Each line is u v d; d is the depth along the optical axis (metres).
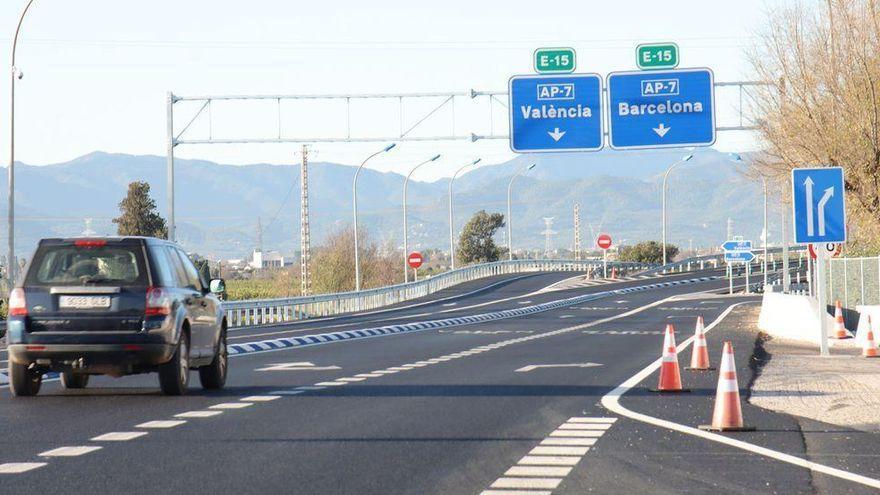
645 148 66.62
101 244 27.97
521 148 67.31
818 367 36.84
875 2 65.50
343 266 159.00
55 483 16.17
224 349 31.64
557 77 67.12
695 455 18.88
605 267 175.62
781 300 59.69
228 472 17.17
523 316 87.31
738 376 33.94
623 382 32.44
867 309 59.22
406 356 44.72
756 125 68.38
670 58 66.31
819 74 66.19
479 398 28.09
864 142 64.25
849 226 68.00
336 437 21.05
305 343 55.41
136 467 17.59
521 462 18.16
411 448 19.70
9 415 24.39
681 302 112.19
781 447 19.80
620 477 16.78
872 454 19.06
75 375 31.06
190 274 30.61
